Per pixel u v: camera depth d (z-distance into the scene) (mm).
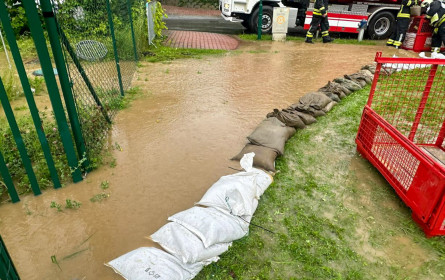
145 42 9477
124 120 4875
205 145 4148
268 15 12633
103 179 3424
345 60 9297
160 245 2455
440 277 2342
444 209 2516
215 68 8055
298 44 11641
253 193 2898
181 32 12711
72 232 2697
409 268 2410
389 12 12133
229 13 12242
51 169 3162
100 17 4723
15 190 3018
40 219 2846
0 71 6457
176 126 4691
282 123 4309
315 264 2398
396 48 11273
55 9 2887
